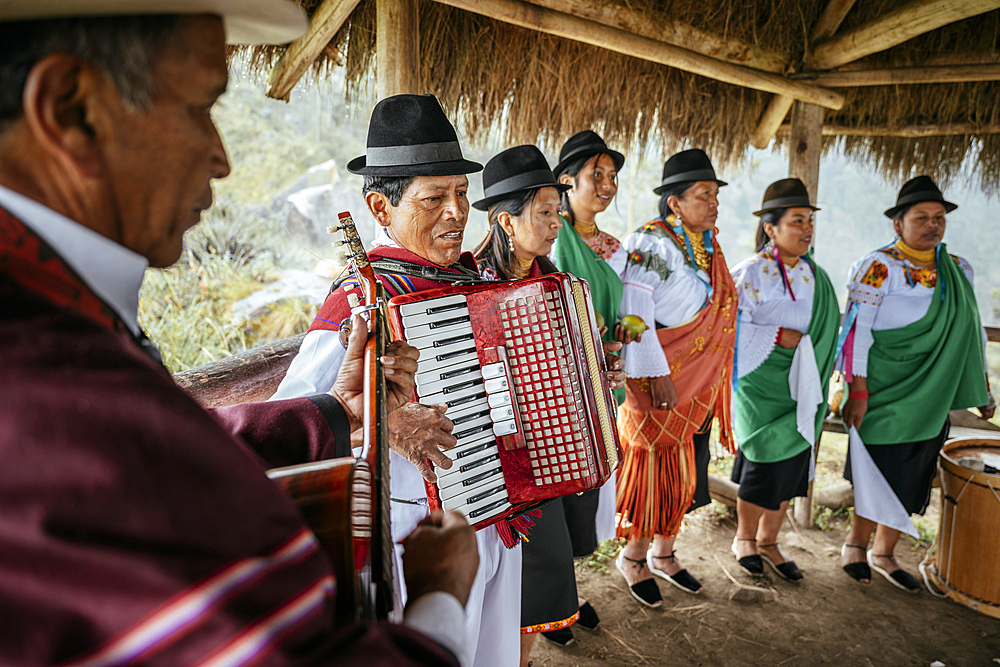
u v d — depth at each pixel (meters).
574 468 1.63
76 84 0.51
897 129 4.48
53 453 0.40
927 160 4.79
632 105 3.83
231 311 5.97
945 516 3.13
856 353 3.21
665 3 3.15
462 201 1.69
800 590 3.17
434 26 2.96
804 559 3.46
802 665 2.66
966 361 3.20
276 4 0.63
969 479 2.95
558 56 3.37
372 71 3.05
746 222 33.19
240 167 16.77
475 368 1.58
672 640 2.79
